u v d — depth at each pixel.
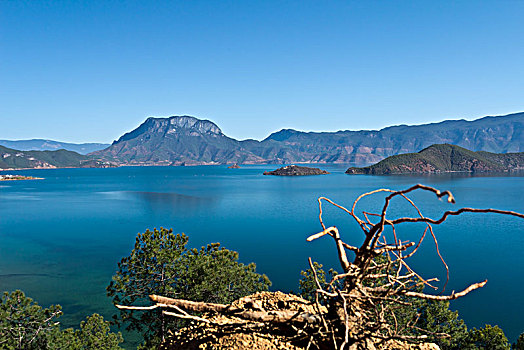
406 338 6.29
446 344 20.12
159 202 160.50
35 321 18.53
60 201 165.50
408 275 5.94
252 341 6.89
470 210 4.50
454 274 56.75
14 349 17.30
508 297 46.25
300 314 6.83
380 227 5.66
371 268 5.96
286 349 6.55
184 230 95.88
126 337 31.03
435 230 95.12
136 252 22.61
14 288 47.28
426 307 21.41
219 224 105.06
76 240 80.88
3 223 105.69
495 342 19.61
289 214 123.81
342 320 6.29
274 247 75.19
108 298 42.53
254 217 117.69
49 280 50.66
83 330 21.67
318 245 76.25
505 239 84.06
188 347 7.57
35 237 84.69
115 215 121.69
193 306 6.92
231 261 23.66
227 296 22.16
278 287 49.81
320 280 21.56
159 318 21.47
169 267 22.02
